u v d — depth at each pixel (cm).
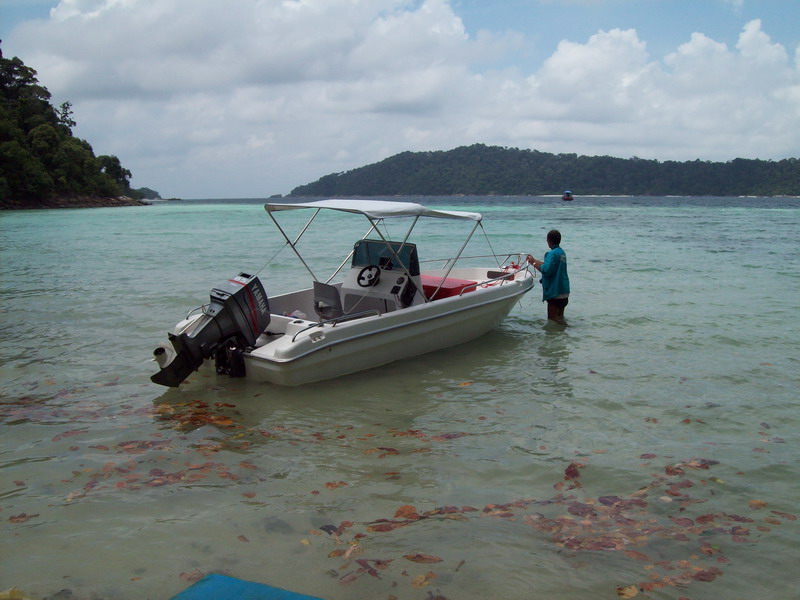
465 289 857
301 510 386
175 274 1430
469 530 363
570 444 495
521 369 705
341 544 347
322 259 1727
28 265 1639
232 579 304
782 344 799
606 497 406
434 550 341
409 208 697
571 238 2545
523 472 443
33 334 843
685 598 301
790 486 421
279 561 329
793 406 579
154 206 10712
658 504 396
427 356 763
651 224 3656
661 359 738
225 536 354
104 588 305
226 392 616
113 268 1555
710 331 870
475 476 437
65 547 342
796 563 331
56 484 418
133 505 390
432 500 401
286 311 786
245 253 1938
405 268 720
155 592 302
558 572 322
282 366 608
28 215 5806
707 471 445
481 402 596
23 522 368
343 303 786
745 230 3092
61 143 9675
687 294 1163
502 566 326
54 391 615
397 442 498
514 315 999
